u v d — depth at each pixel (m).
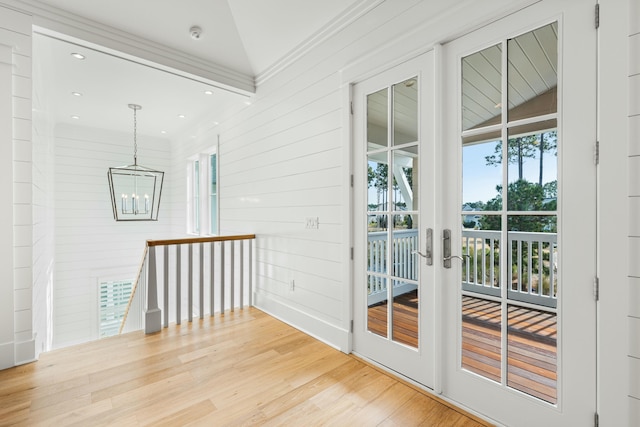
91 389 1.93
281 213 3.20
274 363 2.29
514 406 1.58
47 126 3.97
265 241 3.45
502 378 1.63
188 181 5.59
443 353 1.88
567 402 1.42
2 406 1.75
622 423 1.27
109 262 5.66
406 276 2.08
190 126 5.25
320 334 2.72
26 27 2.23
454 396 1.82
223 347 2.55
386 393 1.91
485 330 1.71
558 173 1.45
